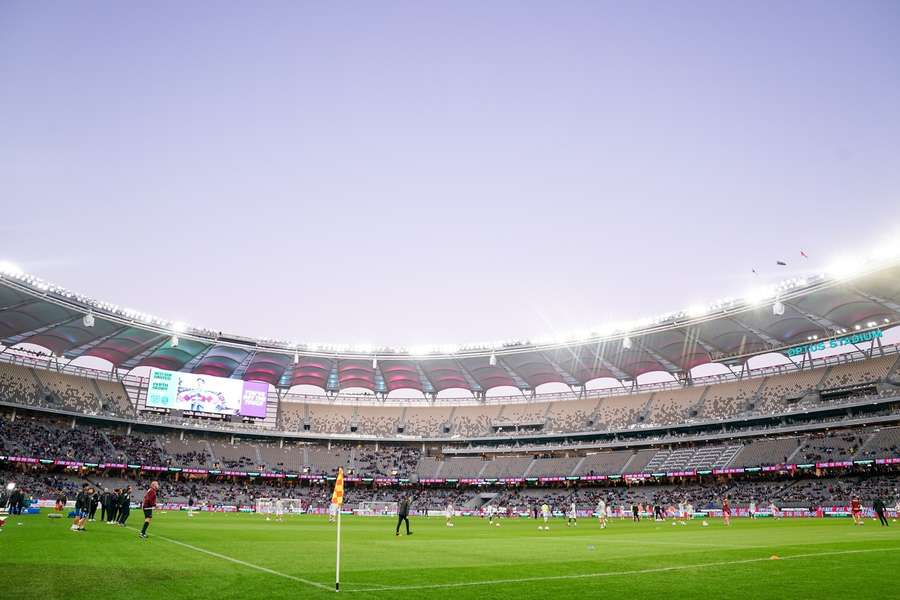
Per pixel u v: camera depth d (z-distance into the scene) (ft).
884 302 210.18
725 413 269.64
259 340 278.05
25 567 47.60
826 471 230.89
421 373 314.35
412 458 318.04
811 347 247.50
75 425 267.59
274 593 38.34
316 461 307.17
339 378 323.57
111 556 56.75
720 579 44.83
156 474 268.82
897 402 224.74
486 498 288.30
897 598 36.35
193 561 54.95
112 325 235.40
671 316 239.50
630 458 281.95
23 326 230.27
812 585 41.45
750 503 220.84
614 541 89.04
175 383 273.33
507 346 279.49
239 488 276.41
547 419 317.01
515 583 43.42
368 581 44.14
